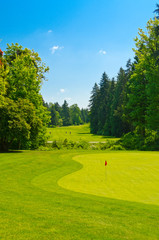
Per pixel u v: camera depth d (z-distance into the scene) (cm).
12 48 3881
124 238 442
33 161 1877
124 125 6138
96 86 9156
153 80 3512
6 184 1091
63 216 578
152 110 3522
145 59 3791
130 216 593
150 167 1441
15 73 3334
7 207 652
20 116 2670
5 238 424
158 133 3669
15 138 2923
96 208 662
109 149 3288
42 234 449
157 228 507
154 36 3819
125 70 6259
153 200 768
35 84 3544
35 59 4159
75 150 3027
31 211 617
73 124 17838
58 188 988
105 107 7950
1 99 2681
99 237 442
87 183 1070
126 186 980
